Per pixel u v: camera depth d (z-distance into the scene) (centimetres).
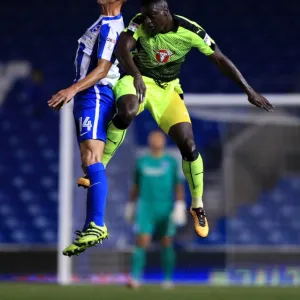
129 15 5619
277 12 5678
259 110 3991
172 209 3656
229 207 4012
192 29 1973
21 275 4341
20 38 5650
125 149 4006
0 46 5609
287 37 5578
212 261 4078
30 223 4969
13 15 5741
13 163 5225
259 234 4056
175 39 1962
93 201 1902
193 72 5434
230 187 3994
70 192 3928
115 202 3981
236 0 5738
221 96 3991
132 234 3972
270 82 5400
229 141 4006
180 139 2008
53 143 5288
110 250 3966
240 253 4075
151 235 3859
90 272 3956
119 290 3541
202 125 4019
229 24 5644
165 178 3631
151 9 1912
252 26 5625
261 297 3269
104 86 1981
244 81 2033
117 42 1938
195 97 3994
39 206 5050
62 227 3900
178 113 2025
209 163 4000
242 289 3625
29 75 5500
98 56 1933
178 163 4053
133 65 1886
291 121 3975
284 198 4022
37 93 5425
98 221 1897
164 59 1989
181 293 3416
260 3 5712
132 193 3700
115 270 3966
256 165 3997
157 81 2031
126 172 3994
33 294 3350
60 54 5594
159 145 3656
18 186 5144
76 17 5731
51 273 4431
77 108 1983
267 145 3988
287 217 4041
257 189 4009
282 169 3994
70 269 3925
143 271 4150
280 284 3916
